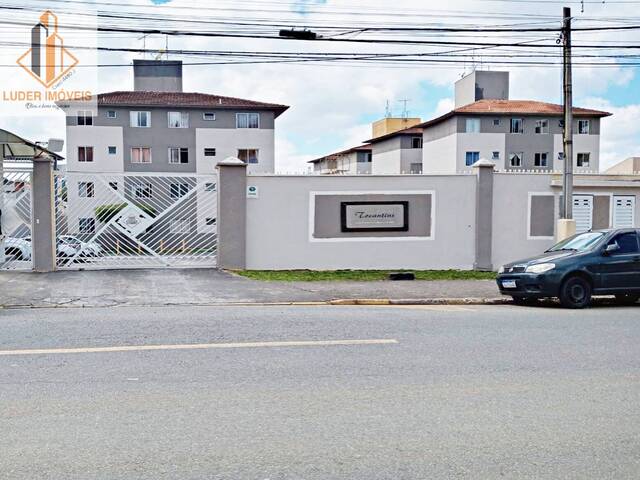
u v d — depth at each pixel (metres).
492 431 5.27
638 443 5.06
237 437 5.04
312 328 9.47
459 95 67.06
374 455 4.73
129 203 16.39
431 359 7.64
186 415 5.52
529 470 4.53
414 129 66.25
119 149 49.81
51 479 4.27
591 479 4.41
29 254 15.81
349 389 6.36
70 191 16.05
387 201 18.00
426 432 5.21
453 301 13.03
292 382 6.57
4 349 7.86
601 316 11.23
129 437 5.01
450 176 18.31
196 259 16.95
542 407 5.90
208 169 50.91
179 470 4.43
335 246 17.80
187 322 9.83
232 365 7.20
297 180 17.48
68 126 49.19
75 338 8.54
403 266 18.19
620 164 32.84
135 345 8.13
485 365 7.41
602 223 19.66
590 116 58.66
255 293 13.14
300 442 4.95
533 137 58.25
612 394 6.34
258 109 50.97
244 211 16.95
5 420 5.35
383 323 10.04
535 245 18.94
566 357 7.88
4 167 15.36
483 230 18.44
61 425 5.25
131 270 16.09
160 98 51.09
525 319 10.73
